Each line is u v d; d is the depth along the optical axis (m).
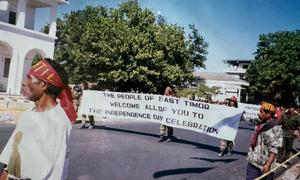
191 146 11.10
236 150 11.29
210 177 7.12
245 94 57.84
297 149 13.50
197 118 10.21
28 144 1.76
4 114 12.48
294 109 9.85
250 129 19.84
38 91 1.87
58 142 1.76
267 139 4.39
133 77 28.91
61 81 1.90
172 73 31.98
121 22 29.91
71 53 27.14
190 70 38.84
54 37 24.64
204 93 39.44
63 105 2.01
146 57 28.77
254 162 4.49
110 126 13.97
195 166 8.01
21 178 1.75
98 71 27.61
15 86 21.88
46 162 1.72
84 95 12.65
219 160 9.16
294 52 51.66
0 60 23.81
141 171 6.88
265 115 4.45
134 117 11.92
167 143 11.11
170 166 7.70
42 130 1.76
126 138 11.01
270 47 54.06
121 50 27.73
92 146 8.82
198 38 43.78
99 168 6.71
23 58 22.36
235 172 7.86
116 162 7.35
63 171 1.78
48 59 1.93
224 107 9.82
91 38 27.58
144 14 31.47
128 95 11.97
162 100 11.12
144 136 12.05
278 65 51.78
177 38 35.16
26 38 22.50
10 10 23.86
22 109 14.45
